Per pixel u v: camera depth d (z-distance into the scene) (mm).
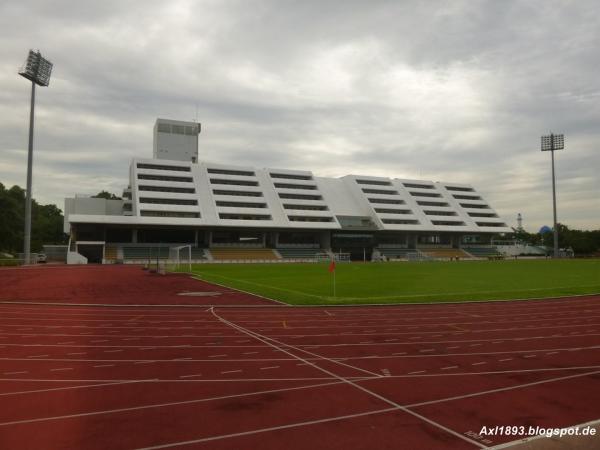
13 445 7031
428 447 6914
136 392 9656
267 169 108125
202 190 95438
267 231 100500
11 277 43594
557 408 8695
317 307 23781
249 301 26141
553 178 101375
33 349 13891
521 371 11445
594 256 112625
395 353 13461
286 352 13531
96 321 19266
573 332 17141
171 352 13508
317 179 120312
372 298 26375
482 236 125688
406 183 124188
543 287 35594
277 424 7852
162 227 89562
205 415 8281
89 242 82312
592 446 6910
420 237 118312
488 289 34062
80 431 7578
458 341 15336
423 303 25234
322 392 9633
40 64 68000
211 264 77562
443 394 9523
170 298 27625
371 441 7141
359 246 106250
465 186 130875
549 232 139375
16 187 94750
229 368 11648
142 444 7066
